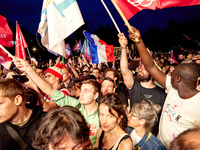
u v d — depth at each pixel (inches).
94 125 85.9
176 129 68.6
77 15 88.9
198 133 30.5
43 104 79.1
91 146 46.0
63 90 125.1
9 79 55.2
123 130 69.4
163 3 83.4
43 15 100.7
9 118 52.7
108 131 67.6
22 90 55.5
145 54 81.2
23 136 55.0
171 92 77.2
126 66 104.0
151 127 74.1
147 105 74.8
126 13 90.9
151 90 109.0
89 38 239.5
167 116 73.2
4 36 109.5
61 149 37.1
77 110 42.9
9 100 51.7
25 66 74.4
